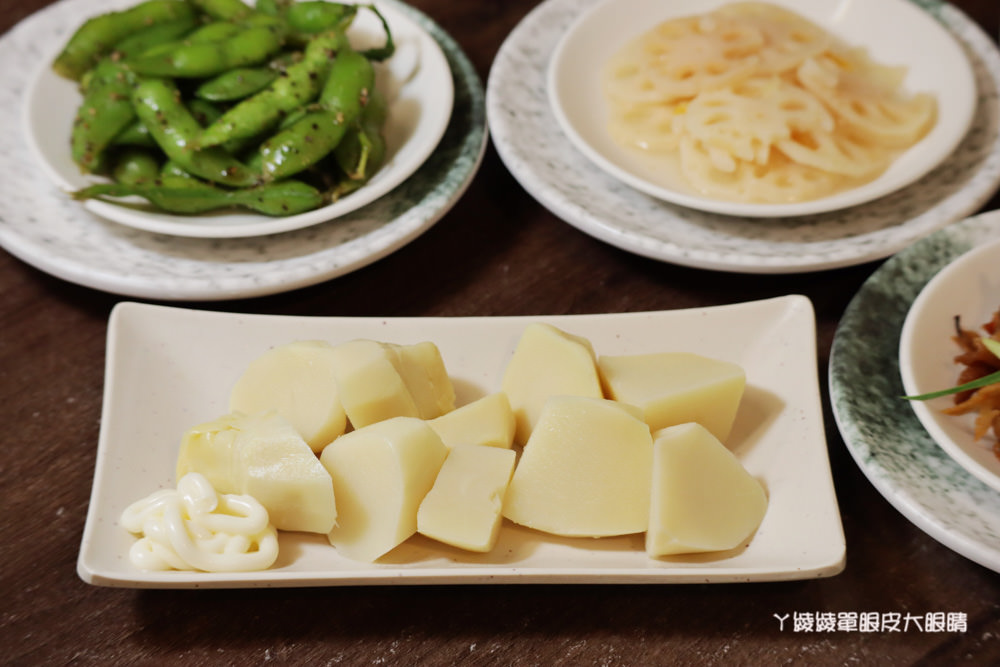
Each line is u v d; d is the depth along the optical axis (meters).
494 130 0.63
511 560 0.50
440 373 0.54
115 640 0.50
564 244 0.62
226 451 0.51
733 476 0.51
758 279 0.60
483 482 0.50
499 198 0.64
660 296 0.60
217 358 0.55
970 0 0.73
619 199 0.61
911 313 0.54
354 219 0.60
